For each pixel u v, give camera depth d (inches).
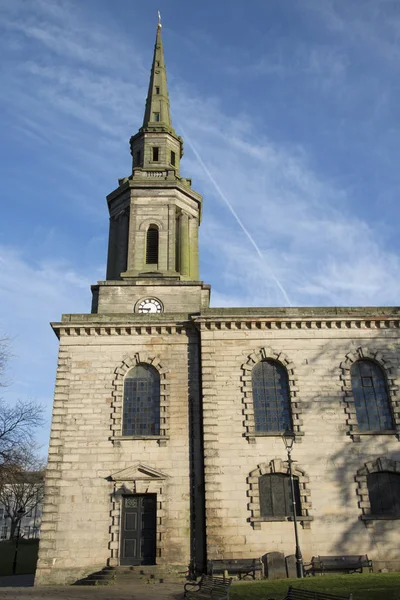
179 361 1386.6
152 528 1237.7
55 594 973.8
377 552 1195.3
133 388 1373.0
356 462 1272.1
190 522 1224.2
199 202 1829.5
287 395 1350.9
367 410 1344.7
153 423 1333.7
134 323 1406.3
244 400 1321.4
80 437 1299.2
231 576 1128.8
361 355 1384.1
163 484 1254.9
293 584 930.1
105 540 1209.4
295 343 1392.7
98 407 1332.4
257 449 1275.8
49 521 1215.6
